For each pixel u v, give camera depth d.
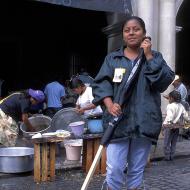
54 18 15.97
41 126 7.99
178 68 17.06
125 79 3.28
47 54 16.03
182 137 10.85
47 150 6.37
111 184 3.40
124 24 3.39
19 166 6.61
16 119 7.15
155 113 3.29
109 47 10.98
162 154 8.55
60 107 10.29
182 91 10.42
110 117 3.30
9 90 15.64
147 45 3.22
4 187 6.04
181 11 15.60
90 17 16.17
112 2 9.46
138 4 10.38
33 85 15.89
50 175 6.43
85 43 16.30
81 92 7.88
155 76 3.20
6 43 15.64
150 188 5.99
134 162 3.42
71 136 6.64
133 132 3.26
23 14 15.63
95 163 3.18
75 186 6.15
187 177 6.74
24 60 15.84
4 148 6.95
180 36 16.88
